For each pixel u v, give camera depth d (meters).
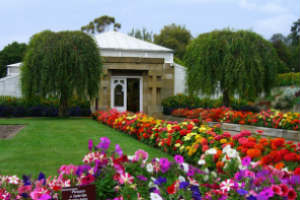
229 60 11.20
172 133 5.00
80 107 14.05
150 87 14.87
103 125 9.89
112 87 15.09
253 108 14.47
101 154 2.56
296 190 2.40
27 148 5.43
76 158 4.59
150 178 2.56
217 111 9.63
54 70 11.30
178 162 2.70
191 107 14.52
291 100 13.86
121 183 2.34
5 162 4.28
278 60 12.11
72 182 2.50
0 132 7.59
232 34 11.77
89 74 11.78
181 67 16.05
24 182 2.39
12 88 14.50
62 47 11.41
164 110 14.88
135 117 7.83
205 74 11.70
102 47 15.60
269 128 7.68
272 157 3.00
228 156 2.92
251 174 2.50
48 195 2.21
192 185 2.47
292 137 6.82
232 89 11.48
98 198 2.33
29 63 11.34
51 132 7.68
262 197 2.14
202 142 4.06
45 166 4.05
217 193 2.38
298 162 3.03
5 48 25.58
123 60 14.22
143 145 5.98
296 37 37.53
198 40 12.29
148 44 17.41
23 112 12.95
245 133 4.11
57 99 13.13
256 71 11.34
